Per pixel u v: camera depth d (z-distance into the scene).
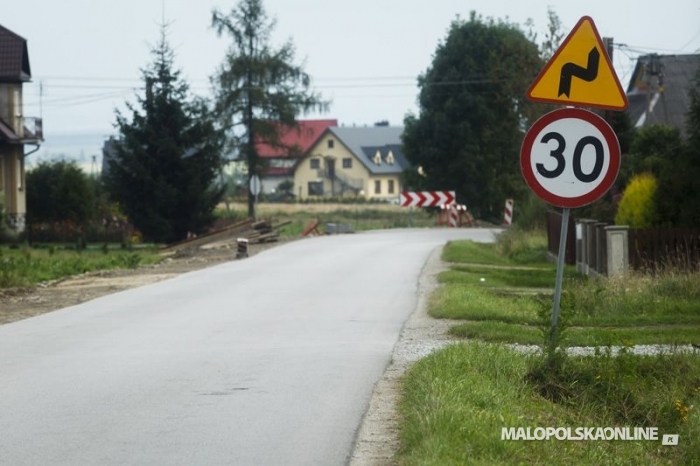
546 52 96.38
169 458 15.78
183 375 23.27
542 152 19.62
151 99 109.06
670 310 33.59
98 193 124.19
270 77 140.38
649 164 54.81
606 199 58.84
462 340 27.97
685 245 44.53
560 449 16.36
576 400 20.30
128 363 25.16
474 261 60.84
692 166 46.56
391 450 16.11
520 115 105.81
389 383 22.05
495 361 22.42
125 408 19.61
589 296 35.62
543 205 75.38
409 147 147.62
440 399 17.67
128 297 42.12
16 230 105.56
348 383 22.05
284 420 18.42
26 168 122.88
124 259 66.00
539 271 54.84
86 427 18.00
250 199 140.75
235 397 20.61
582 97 19.39
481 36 144.38
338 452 16.05
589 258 50.69
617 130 73.88
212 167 111.56
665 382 22.73
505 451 15.24
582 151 19.58
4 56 109.50
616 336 27.25
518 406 18.84
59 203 113.62
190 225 111.56
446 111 143.62
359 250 71.81
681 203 46.59
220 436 17.23
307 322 33.12
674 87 120.31
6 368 24.64
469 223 120.75
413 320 33.41
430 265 57.91
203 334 30.44
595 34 19.36
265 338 29.44
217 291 44.00
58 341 29.39
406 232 102.50
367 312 35.81
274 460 15.62
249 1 140.75
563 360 21.17
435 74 145.25
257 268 56.88
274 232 89.94
